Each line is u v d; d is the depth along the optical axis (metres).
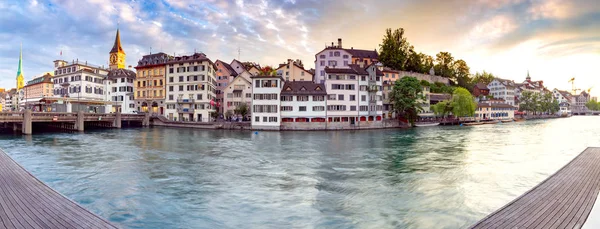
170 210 15.54
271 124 63.09
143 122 73.25
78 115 57.38
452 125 83.00
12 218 11.34
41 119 50.81
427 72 115.06
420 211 15.42
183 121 72.00
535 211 12.49
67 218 11.38
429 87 94.06
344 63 91.62
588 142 42.88
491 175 22.67
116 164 26.33
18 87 148.75
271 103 63.19
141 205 16.20
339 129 65.19
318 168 25.11
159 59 84.38
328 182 20.77
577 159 23.81
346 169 24.73
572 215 12.06
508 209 12.73
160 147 36.88
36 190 14.69
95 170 23.97
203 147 37.16
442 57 124.12
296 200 17.08
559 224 11.22
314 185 20.02
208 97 77.44
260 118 63.38
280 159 29.11
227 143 41.28
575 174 18.86
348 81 67.69
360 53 102.69
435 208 15.86
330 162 27.62
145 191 18.61
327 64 91.44
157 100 82.25
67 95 91.38
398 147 37.44
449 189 19.12
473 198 17.41
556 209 12.72
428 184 20.27
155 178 21.67
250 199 17.25
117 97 91.38
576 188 15.78
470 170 24.30
